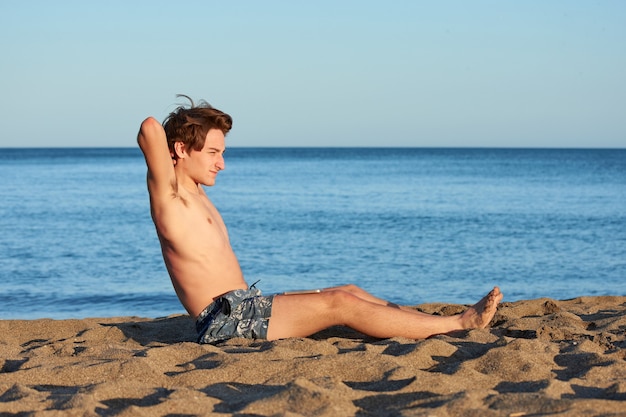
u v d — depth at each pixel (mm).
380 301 4703
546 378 3371
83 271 12977
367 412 2873
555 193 35406
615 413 2717
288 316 4324
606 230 19719
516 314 5637
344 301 4340
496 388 3213
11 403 2885
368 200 31188
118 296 10750
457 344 4066
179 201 4320
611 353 3873
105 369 3449
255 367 3459
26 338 5176
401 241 17703
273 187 41156
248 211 25906
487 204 28781
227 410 2928
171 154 4461
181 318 5910
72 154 165750
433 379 3197
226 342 4215
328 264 14195
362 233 19359
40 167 75938
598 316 5469
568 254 15406
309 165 86625
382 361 3486
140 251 15594
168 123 4457
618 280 12344
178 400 2936
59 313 9688
